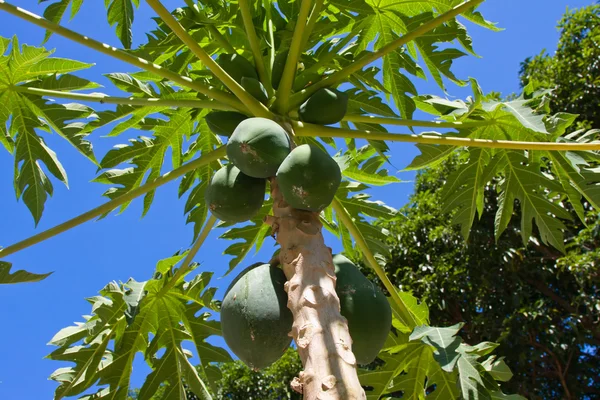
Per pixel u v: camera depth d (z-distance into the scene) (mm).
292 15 4117
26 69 3680
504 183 4348
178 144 4586
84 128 3969
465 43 4125
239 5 3617
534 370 9945
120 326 4082
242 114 3500
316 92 3473
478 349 3443
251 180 3131
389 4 4121
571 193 4195
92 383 4066
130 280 3967
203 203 4633
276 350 2744
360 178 4469
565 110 11188
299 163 2711
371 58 3486
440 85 4227
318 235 2676
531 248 10523
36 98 3805
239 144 2928
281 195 2859
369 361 2904
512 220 10461
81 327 4117
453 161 11758
